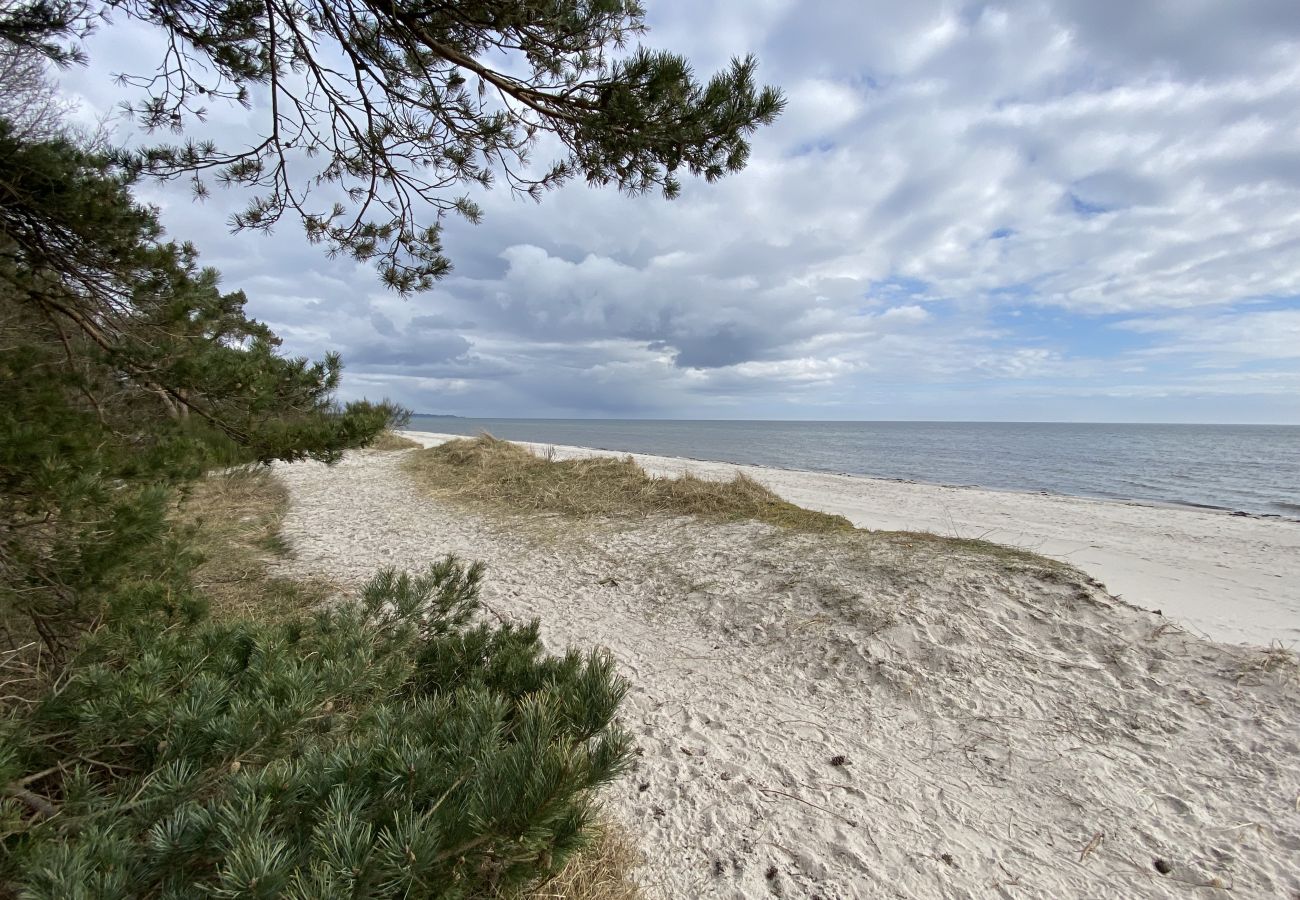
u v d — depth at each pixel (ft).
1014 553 19.22
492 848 4.64
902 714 12.37
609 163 9.78
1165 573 23.82
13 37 9.46
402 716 6.38
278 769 4.80
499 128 10.87
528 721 5.19
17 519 7.58
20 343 11.00
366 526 30.27
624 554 23.66
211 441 10.78
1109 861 8.47
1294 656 12.96
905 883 8.11
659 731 11.86
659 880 8.11
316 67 10.66
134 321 11.09
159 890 4.25
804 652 14.99
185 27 10.16
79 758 5.66
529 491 34.88
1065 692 12.45
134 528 7.54
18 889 3.82
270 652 7.04
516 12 8.63
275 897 3.71
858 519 35.37
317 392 12.89
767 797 9.86
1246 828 8.90
